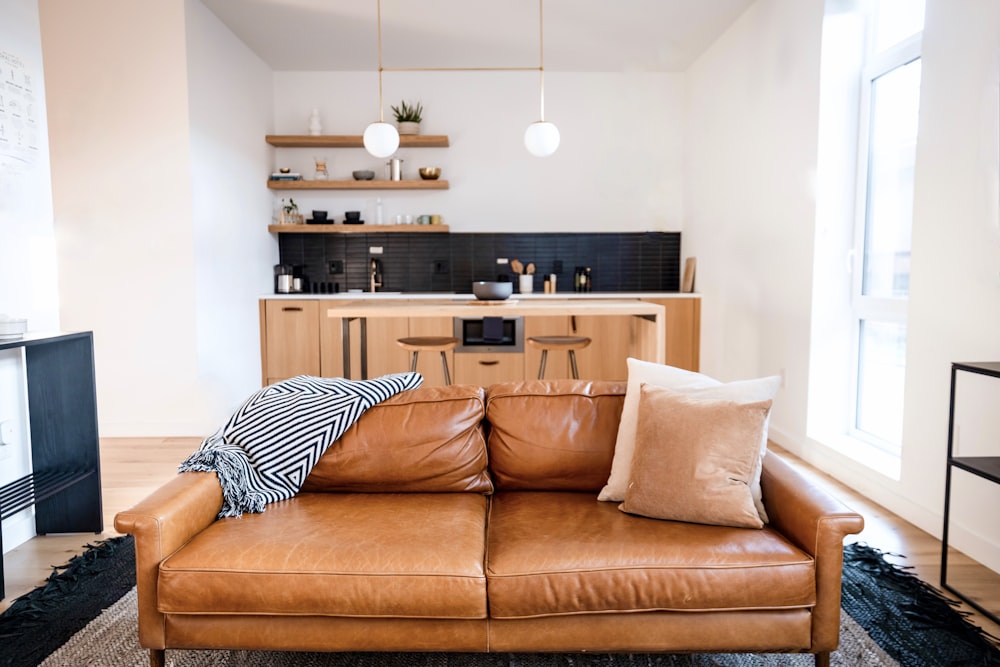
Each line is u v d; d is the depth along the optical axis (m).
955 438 2.67
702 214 5.64
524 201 6.20
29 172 2.97
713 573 1.68
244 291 5.38
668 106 6.16
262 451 2.15
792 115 4.03
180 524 1.78
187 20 4.36
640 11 4.70
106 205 4.45
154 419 4.57
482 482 2.27
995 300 2.44
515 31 5.09
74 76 4.38
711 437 1.92
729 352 5.06
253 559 1.70
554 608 1.68
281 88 6.08
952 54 2.65
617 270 6.26
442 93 6.11
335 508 2.04
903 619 2.17
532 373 5.67
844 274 3.80
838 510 1.72
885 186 3.56
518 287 6.24
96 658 1.97
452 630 1.70
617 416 2.28
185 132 4.39
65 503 2.96
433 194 6.20
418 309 3.90
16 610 2.25
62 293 4.50
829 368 3.85
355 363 5.65
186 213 4.44
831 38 3.66
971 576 2.46
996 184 2.38
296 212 6.05
